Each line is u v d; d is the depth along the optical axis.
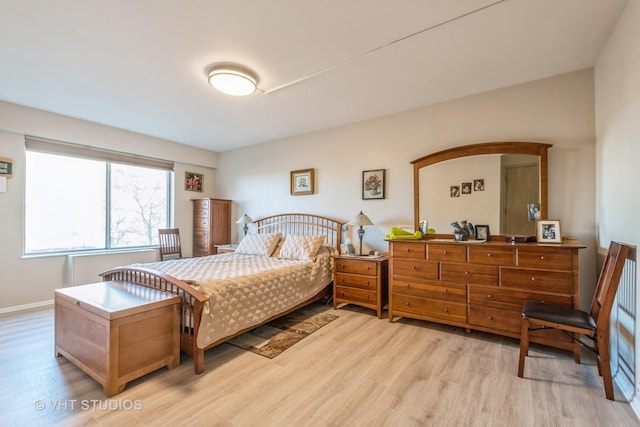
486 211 3.00
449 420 1.60
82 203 4.12
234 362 2.26
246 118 3.79
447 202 3.22
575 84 2.63
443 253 2.81
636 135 1.72
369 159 3.85
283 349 2.48
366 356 2.34
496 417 1.62
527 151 2.80
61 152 3.77
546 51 2.31
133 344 1.92
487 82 2.83
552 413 1.65
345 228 4.04
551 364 2.19
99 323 1.89
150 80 2.72
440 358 2.29
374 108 3.47
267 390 1.89
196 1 1.71
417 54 2.32
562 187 2.68
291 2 1.73
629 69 1.80
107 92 2.98
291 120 3.88
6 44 2.14
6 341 2.59
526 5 1.79
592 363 2.21
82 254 3.91
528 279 2.42
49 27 1.95
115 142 4.16
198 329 2.12
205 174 5.57
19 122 3.32
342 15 1.85
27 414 1.64
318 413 1.67
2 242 3.34
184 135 4.57
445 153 3.22
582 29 2.03
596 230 2.53
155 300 2.08
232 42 2.13
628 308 1.84
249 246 4.24
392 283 3.09
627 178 1.85
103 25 1.93
